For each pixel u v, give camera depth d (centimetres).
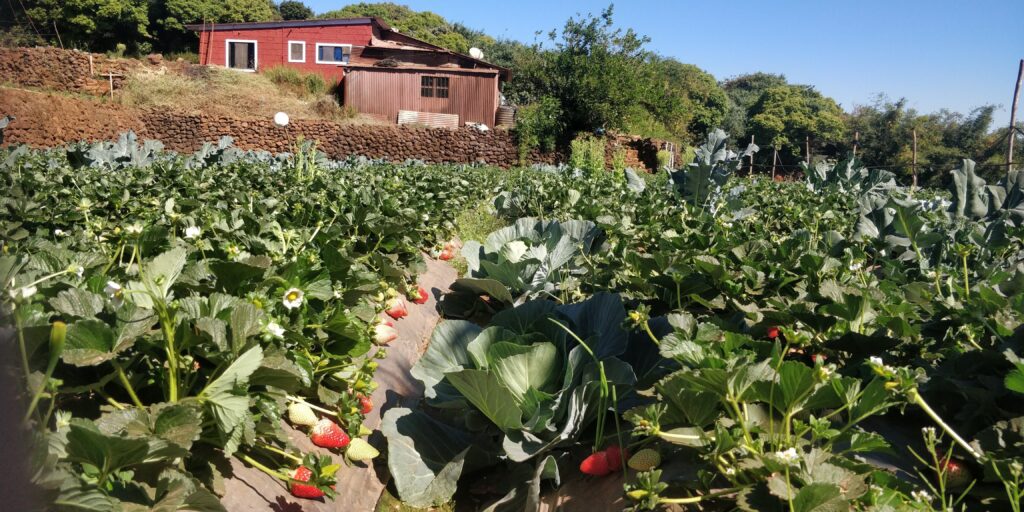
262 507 244
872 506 181
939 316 296
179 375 227
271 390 246
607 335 365
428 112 3494
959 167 491
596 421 334
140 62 3316
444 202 870
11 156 840
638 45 3700
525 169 2628
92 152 1212
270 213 518
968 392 227
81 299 211
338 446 315
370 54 3628
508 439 326
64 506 112
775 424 222
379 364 438
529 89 3894
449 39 6178
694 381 209
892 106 4909
